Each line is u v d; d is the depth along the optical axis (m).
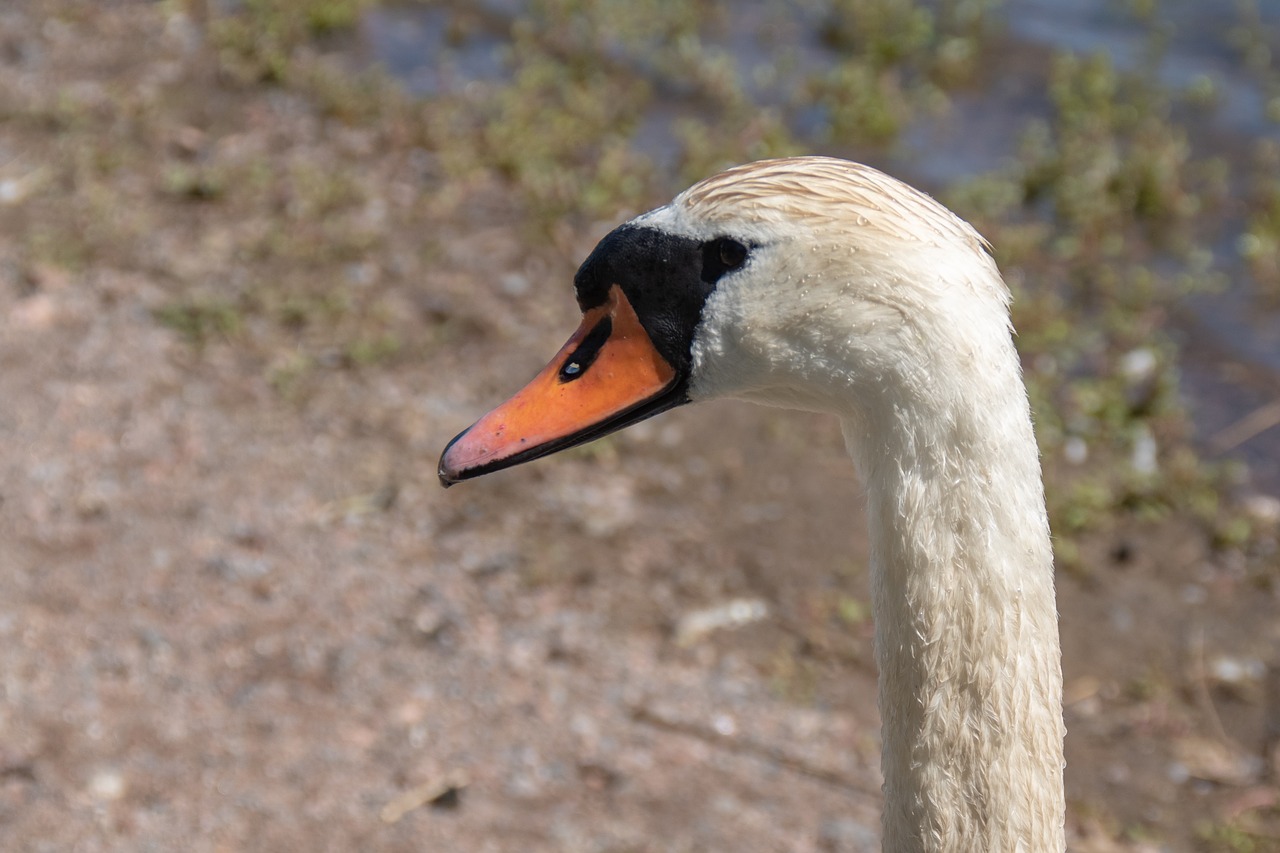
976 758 5.02
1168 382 12.85
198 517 10.90
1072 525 11.70
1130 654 10.66
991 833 5.05
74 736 9.16
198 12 18.05
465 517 11.20
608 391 5.69
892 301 4.93
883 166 16.44
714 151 16.00
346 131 15.90
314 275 13.61
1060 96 17.52
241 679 9.67
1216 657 10.63
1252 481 12.24
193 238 13.94
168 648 9.82
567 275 13.95
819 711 9.84
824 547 11.25
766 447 12.29
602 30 18.56
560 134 16.00
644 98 17.30
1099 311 14.25
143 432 11.64
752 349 5.33
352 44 17.95
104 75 16.55
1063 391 13.14
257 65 16.81
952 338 4.85
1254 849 9.19
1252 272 14.83
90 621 9.95
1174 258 15.11
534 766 9.27
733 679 10.05
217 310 12.91
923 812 5.11
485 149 15.62
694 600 10.67
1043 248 15.18
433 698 9.67
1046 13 20.11
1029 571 4.93
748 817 9.03
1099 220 15.37
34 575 10.26
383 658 9.92
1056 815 5.13
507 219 14.69
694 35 18.97
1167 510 11.89
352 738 9.34
